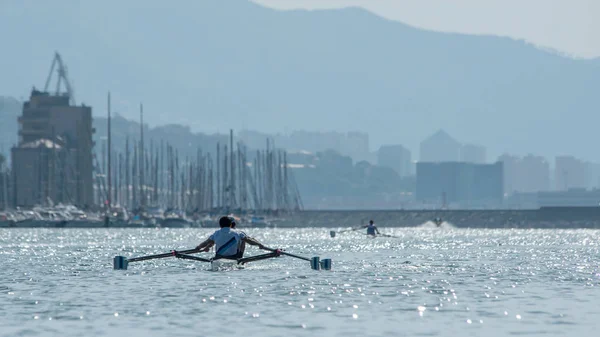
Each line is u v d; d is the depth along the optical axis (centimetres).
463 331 10519
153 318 11481
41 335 10212
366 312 12119
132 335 10200
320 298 13750
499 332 10450
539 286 16000
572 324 11075
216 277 17325
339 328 10694
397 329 10644
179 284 15912
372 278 17475
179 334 10256
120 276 17688
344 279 17150
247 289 15050
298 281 16575
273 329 10606
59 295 14162
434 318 11575
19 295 14188
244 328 10675
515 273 19250
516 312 12175
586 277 18162
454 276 18262
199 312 12075
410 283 16400
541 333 10388
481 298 13888
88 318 11506
